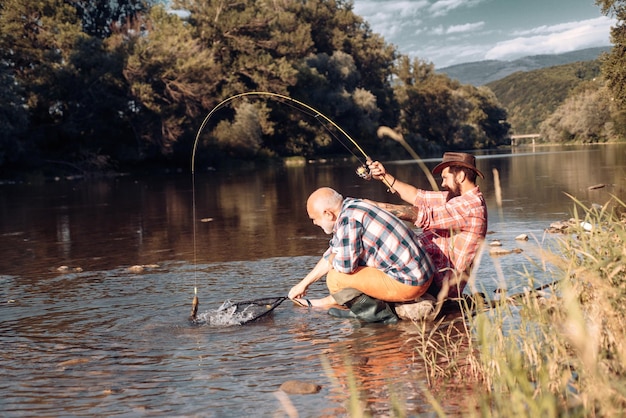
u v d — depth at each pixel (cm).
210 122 4381
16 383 313
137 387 301
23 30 3641
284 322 419
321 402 273
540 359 248
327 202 419
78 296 518
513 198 1251
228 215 1183
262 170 3700
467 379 288
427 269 414
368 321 414
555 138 10175
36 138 3359
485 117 10931
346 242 408
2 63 3189
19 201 1759
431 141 7975
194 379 310
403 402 266
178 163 3981
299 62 5316
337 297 421
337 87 5738
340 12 7294
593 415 209
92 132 3647
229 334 393
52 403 284
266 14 4772
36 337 399
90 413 271
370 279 411
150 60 3662
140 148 3719
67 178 3203
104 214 1300
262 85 4656
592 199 1122
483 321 276
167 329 407
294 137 5159
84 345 377
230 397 284
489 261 582
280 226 972
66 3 4288
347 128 5722
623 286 268
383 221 410
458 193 450
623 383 202
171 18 4103
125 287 549
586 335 194
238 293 510
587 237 319
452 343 349
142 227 1041
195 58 3794
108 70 3556
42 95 3422
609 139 7906
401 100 7862
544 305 308
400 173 2594
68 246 843
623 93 2770
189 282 562
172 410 271
